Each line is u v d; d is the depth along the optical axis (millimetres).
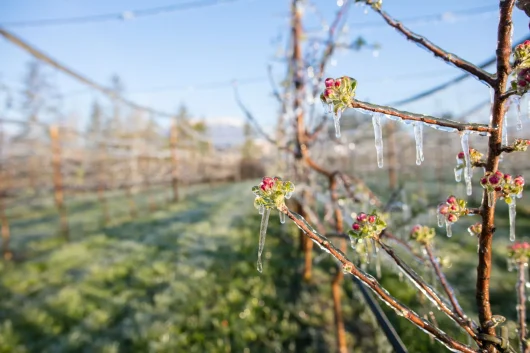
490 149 937
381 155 1032
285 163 5621
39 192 12984
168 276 5934
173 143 15031
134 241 8266
